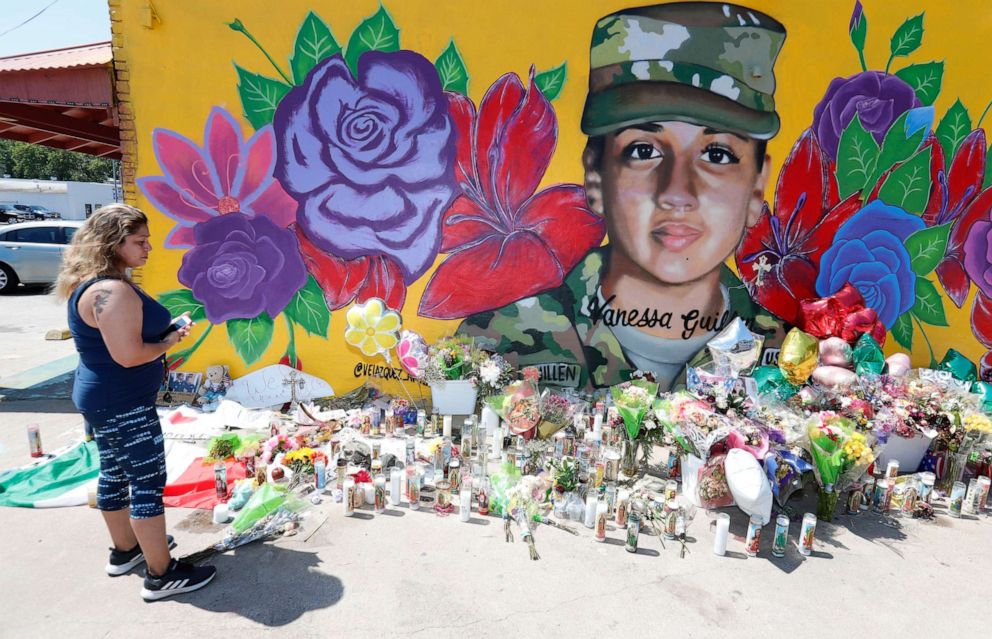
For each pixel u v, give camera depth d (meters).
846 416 3.90
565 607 2.60
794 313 5.38
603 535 3.15
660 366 5.32
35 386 5.43
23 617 2.38
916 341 5.78
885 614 2.66
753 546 3.07
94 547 2.90
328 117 4.76
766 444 3.49
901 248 5.53
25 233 11.13
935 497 4.02
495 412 4.41
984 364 5.97
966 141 5.48
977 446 4.14
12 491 3.39
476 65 4.74
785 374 4.60
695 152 4.96
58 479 3.54
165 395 4.94
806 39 4.92
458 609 2.55
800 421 3.79
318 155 4.81
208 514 3.27
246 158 4.78
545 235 5.03
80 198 30.61
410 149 4.84
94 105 4.66
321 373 5.12
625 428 4.05
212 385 4.97
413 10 4.64
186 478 3.65
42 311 9.37
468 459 4.09
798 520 3.56
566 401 4.36
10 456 3.89
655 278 5.16
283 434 4.19
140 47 4.57
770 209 5.16
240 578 2.70
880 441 4.02
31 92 4.61
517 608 2.58
